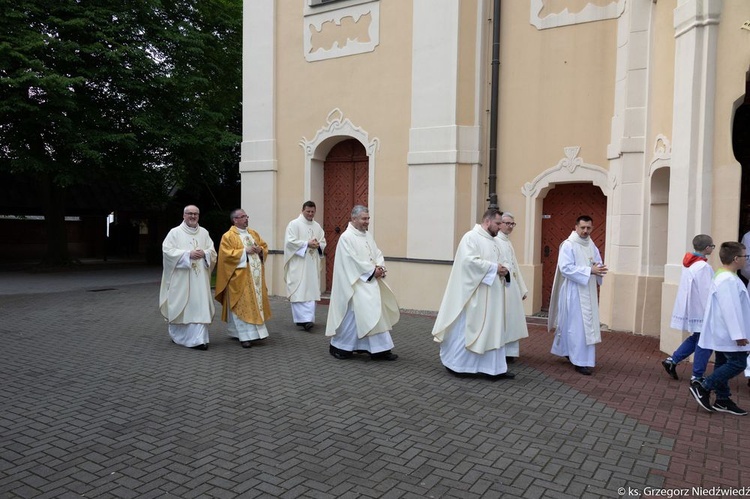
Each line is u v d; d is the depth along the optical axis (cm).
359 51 1101
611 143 892
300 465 392
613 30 891
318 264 918
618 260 874
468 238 625
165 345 772
